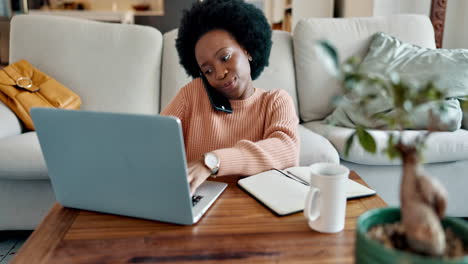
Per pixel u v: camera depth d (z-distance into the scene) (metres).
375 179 1.65
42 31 1.97
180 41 1.23
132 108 1.94
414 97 0.45
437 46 2.47
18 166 1.43
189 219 0.73
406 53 1.88
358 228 0.48
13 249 1.58
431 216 0.44
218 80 1.12
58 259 0.63
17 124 1.73
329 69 0.45
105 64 1.96
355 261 0.49
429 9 2.63
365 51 2.04
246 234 0.71
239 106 1.21
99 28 2.01
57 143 0.74
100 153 0.71
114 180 0.74
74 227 0.74
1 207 1.57
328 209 0.69
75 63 1.95
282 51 2.10
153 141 0.66
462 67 1.73
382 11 2.63
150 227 0.74
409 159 0.46
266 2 4.11
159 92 2.05
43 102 1.76
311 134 1.69
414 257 0.41
